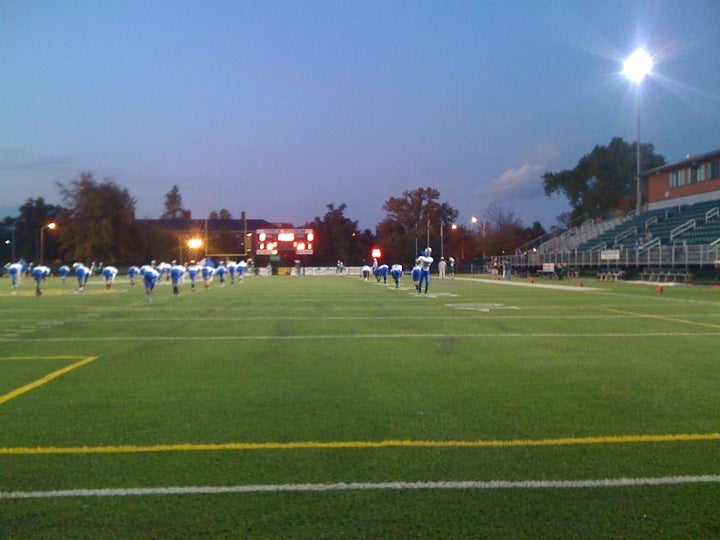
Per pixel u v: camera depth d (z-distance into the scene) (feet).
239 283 139.13
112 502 13.89
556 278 155.63
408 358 32.50
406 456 16.74
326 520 12.97
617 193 241.14
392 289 106.22
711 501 13.80
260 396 23.88
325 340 39.65
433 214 276.62
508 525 12.73
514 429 19.19
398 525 12.74
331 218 273.54
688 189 154.61
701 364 30.40
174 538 12.25
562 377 27.27
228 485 14.80
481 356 33.04
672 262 120.26
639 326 46.65
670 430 19.01
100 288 113.19
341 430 19.20
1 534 12.42
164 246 260.01
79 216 234.79
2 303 74.13
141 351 35.50
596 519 12.98
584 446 17.48
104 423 20.13
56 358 33.12
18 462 16.44
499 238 261.65
